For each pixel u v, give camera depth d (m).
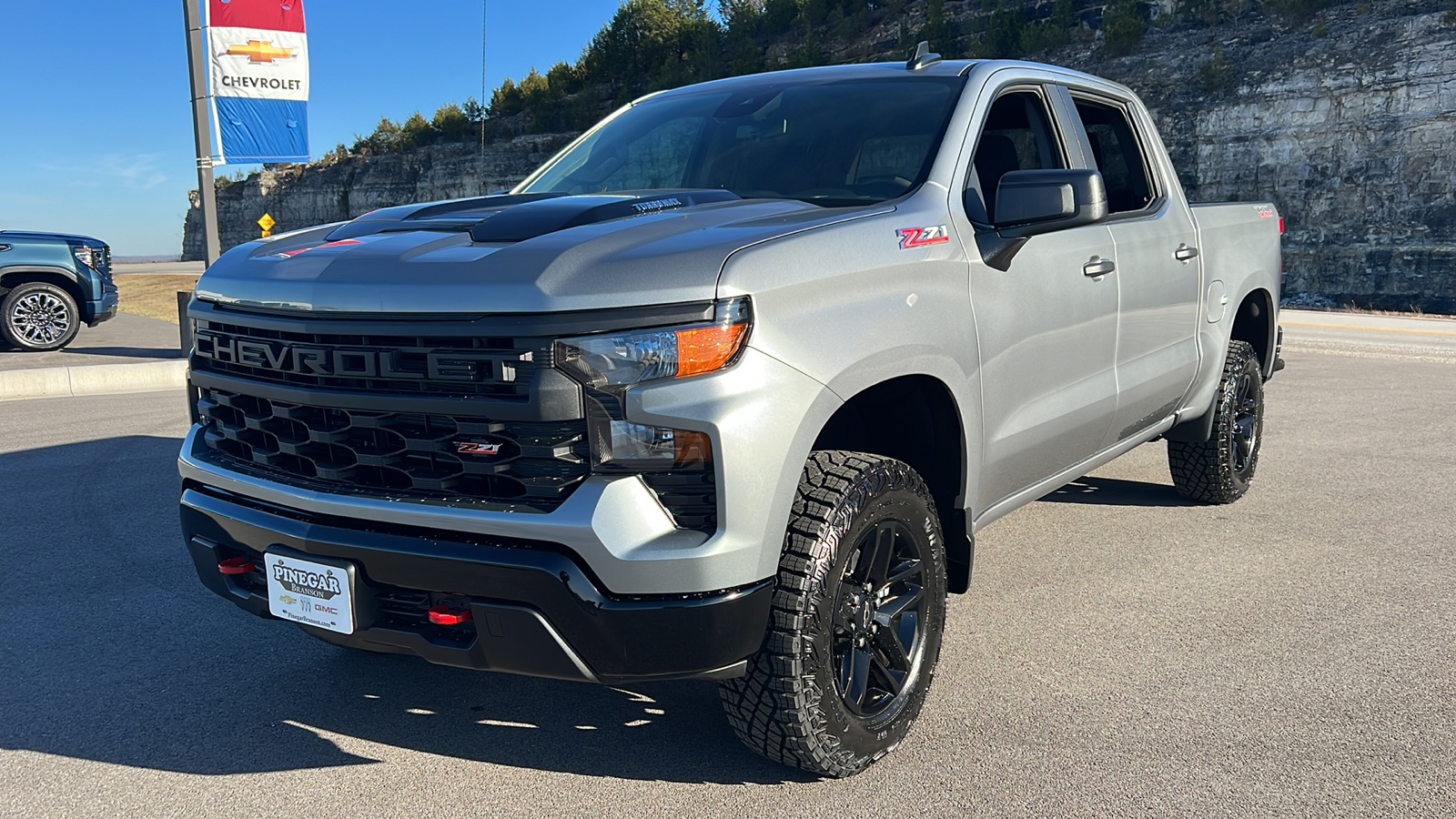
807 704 2.54
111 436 7.41
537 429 2.29
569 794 2.69
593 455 2.28
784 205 2.98
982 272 3.12
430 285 2.39
